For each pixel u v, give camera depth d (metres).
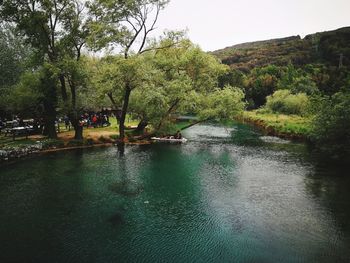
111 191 22.02
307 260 13.77
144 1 35.66
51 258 13.64
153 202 20.19
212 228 16.70
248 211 18.88
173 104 41.22
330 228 16.73
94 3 34.50
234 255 14.10
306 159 31.97
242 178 25.38
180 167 28.61
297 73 110.12
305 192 22.08
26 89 34.06
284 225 17.06
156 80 38.84
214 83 45.94
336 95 35.59
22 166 27.17
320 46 169.12
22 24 32.12
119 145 37.59
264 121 59.41
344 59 144.38
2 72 44.00
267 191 22.31
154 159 31.50
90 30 34.25
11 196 20.56
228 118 43.97
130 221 17.44
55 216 17.81
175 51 42.22
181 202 20.22
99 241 15.20
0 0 31.61
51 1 32.16
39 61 33.94
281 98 77.00
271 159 31.98
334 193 21.89
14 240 15.11
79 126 36.09
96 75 36.69
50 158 30.08
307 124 47.88
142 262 13.48
